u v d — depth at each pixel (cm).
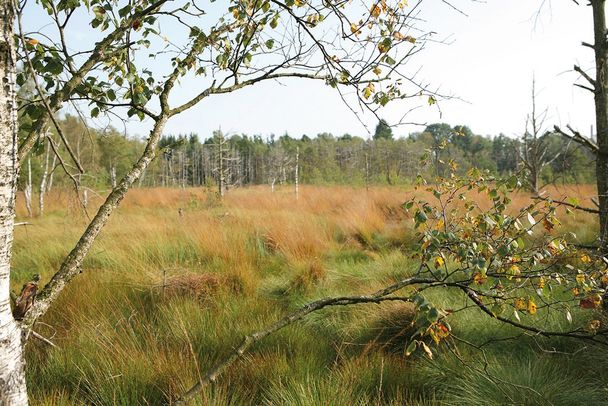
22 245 739
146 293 475
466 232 249
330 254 709
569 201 254
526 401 266
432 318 208
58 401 269
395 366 320
